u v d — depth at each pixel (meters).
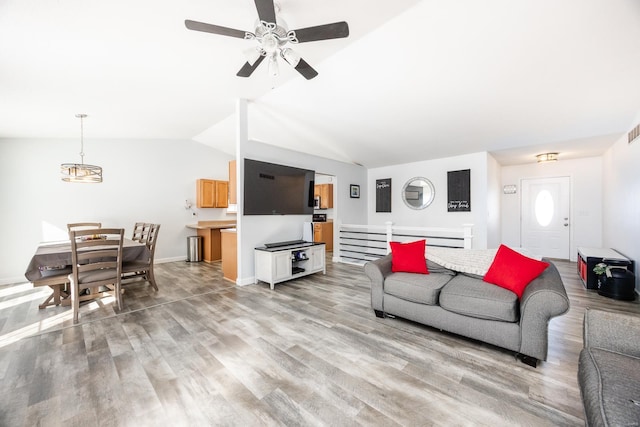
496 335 2.00
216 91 3.46
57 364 1.92
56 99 3.10
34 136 4.31
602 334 1.36
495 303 2.00
